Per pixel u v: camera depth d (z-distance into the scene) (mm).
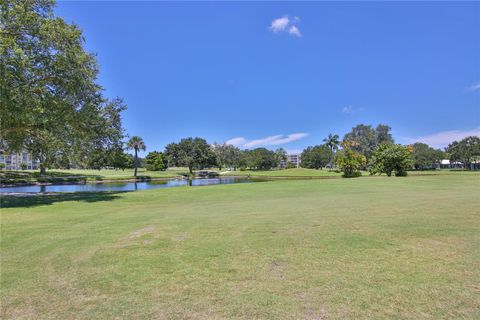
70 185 41500
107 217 9688
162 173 74625
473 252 4730
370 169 40906
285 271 4195
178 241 5961
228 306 3297
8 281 4168
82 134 19688
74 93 16016
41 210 11930
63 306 3439
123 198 16594
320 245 5316
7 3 13844
